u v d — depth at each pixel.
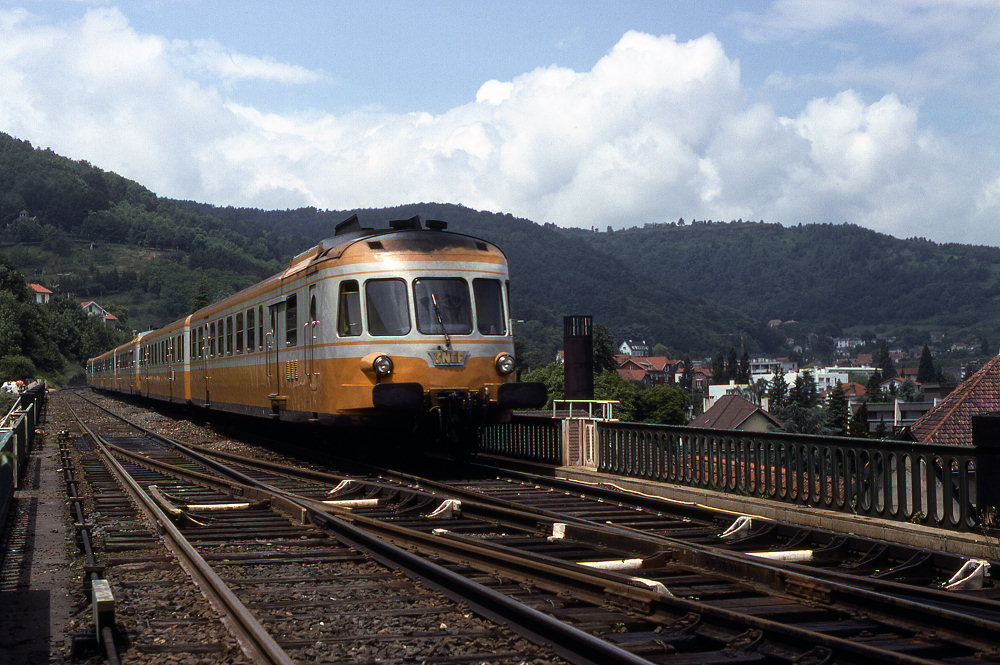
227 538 9.47
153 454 20.55
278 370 17.92
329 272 15.05
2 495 9.76
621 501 11.80
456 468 16.56
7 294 120.75
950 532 8.36
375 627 5.99
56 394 82.75
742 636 5.33
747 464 11.48
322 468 16.98
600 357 89.56
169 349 32.50
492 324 15.17
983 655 5.07
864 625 5.71
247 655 5.39
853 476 9.98
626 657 4.75
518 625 5.80
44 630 6.24
